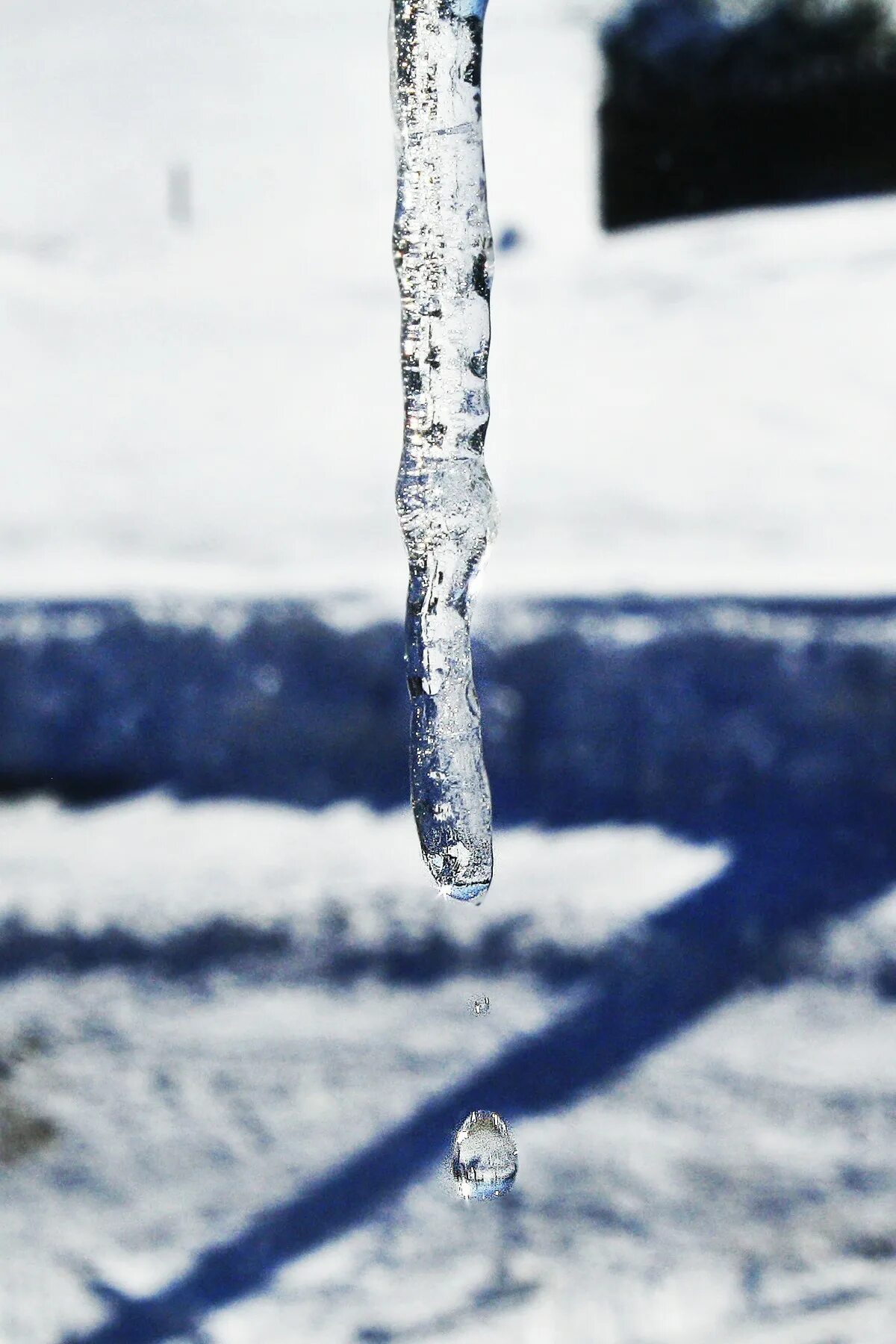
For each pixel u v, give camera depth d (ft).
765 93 5.61
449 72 0.79
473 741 0.81
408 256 0.79
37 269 5.52
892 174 5.46
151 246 7.43
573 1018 1.17
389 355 3.60
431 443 0.80
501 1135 0.91
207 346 3.81
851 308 3.39
